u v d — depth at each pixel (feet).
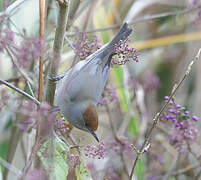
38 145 23.13
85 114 30.81
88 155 25.58
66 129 27.53
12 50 22.68
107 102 35.70
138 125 42.37
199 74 49.47
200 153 33.35
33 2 37.52
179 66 55.01
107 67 30.48
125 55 25.55
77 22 42.96
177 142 31.71
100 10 43.42
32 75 31.24
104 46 29.86
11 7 27.99
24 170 22.84
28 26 36.78
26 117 24.12
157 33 53.21
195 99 49.42
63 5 24.66
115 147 34.53
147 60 54.29
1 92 22.91
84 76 30.12
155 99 51.39
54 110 26.81
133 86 41.39
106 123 42.42
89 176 26.61
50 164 22.88
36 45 21.06
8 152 35.12
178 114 29.86
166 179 36.99
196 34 49.11
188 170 36.78
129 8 49.24
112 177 35.35
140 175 37.63
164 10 51.62
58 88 30.66
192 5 41.04
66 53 37.70
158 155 37.60
